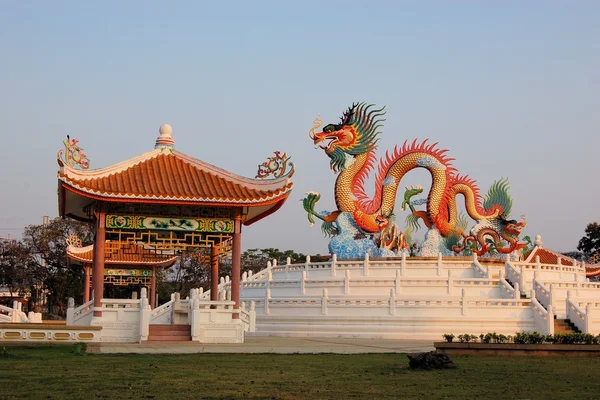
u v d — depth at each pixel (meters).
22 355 31.08
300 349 37.50
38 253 105.12
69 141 39.72
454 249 68.19
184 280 113.69
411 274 63.59
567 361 30.94
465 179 69.62
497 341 35.44
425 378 24.73
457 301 52.59
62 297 105.25
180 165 43.25
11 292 109.81
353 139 68.19
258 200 40.78
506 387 22.77
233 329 41.12
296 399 20.05
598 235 123.81
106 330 39.56
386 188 67.81
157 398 19.83
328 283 60.91
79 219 49.22
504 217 69.31
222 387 21.98
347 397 20.52
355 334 52.22
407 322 52.19
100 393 20.47
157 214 41.22
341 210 67.06
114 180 40.56
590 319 51.12
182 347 36.56
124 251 67.75
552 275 68.00
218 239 42.91
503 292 57.72
